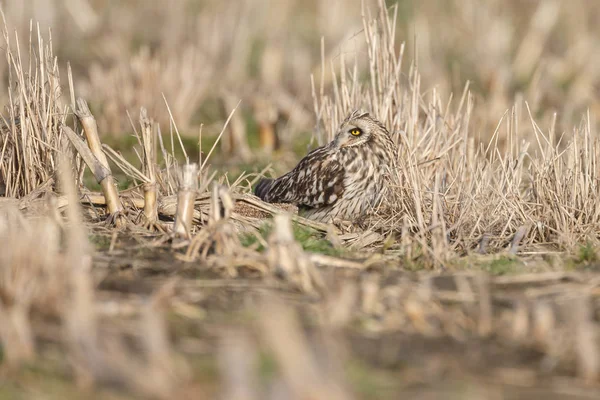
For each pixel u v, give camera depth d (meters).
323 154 13.44
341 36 29.06
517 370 7.38
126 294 8.73
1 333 7.42
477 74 26.45
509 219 12.20
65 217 11.59
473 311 8.63
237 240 10.13
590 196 12.76
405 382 7.07
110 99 20.81
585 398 6.95
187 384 6.79
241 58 26.30
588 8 31.78
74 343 7.20
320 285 9.10
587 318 8.27
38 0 26.77
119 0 30.73
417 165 13.29
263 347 7.36
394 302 8.59
